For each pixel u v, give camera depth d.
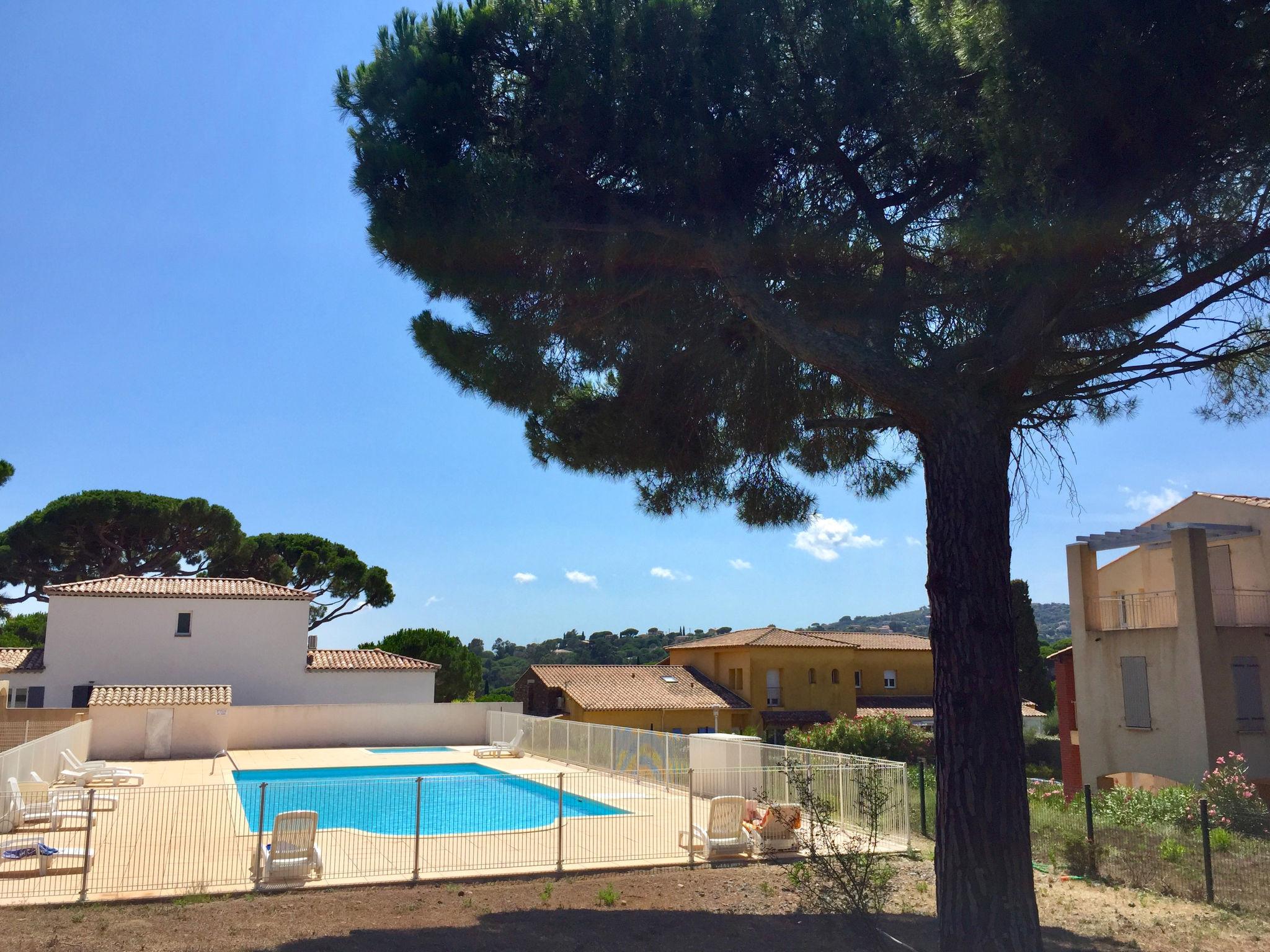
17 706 32.06
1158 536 21.03
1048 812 15.55
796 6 7.93
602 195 8.26
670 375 9.37
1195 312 7.23
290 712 31.80
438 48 8.21
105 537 43.38
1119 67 6.00
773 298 8.03
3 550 41.72
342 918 9.28
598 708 41.62
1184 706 19.86
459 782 19.47
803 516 10.36
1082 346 8.62
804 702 45.81
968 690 6.74
